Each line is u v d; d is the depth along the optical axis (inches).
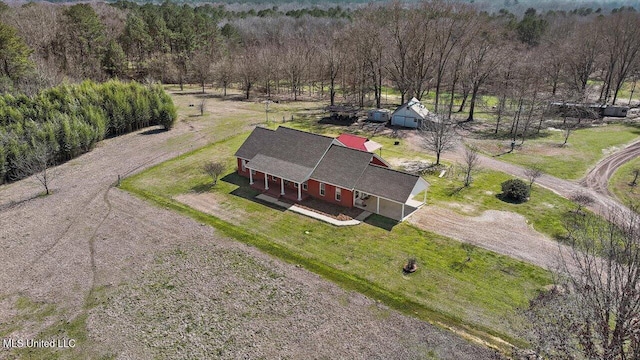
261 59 3120.1
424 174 1518.2
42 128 1579.7
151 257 1013.2
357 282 923.4
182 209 1253.7
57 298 872.3
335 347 751.1
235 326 800.3
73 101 1797.5
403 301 863.1
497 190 1381.6
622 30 2664.9
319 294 886.4
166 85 3489.2
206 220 1190.9
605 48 2672.2
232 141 1892.2
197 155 1706.4
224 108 2623.0
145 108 2050.9
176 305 854.5
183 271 961.5
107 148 1788.9
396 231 1127.6
